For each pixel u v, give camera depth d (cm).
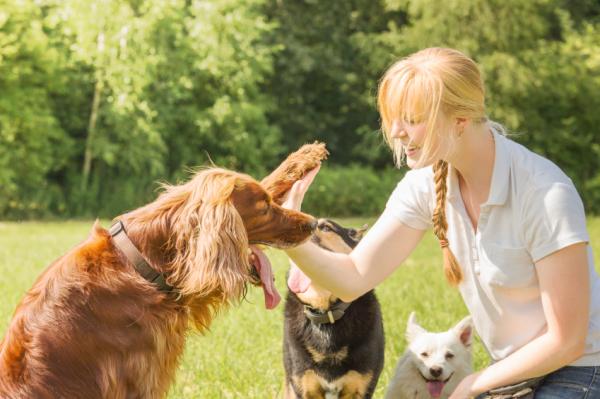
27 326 359
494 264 364
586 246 349
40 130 2906
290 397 579
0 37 2766
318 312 543
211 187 369
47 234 2080
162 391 377
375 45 3666
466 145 359
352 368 554
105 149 3017
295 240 384
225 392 614
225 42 3161
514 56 3431
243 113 3225
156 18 2967
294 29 3831
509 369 352
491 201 359
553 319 347
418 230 408
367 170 3528
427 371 615
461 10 3406
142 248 372
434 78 340
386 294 1055
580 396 359
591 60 3572
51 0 3038
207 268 356
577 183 3678
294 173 409
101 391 353
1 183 2862
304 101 3903
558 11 3662
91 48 2955
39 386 348
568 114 3709
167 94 3123
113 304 361
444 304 989
